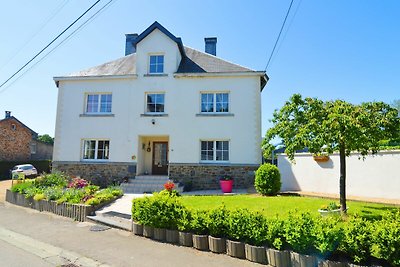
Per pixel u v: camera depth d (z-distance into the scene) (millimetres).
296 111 6613
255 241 4734
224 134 14188
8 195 11719
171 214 5820
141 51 15461
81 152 15273
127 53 18734
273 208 7609
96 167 14914
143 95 15094
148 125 14805
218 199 9430
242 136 14055
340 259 4023
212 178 13953
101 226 7262
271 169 10625
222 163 13992
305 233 4195
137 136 14820
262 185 10523
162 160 15758
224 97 14703
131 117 15016
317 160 11445
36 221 7922
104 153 15273
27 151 31219
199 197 10039
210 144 14500
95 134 15219
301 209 7340
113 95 15398
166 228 5930
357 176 10094
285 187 12719
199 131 14383
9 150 28766
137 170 14672
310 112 6418
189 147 14328
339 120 5621
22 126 30609
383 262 3812
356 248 3861
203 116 14445
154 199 6176
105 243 5754
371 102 6156
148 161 15734
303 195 10406
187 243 5500
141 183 13930
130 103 15133
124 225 7000
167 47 15305
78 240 5992
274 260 4395
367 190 9742
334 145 6117
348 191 10305
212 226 5219
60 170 15102
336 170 10852
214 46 17891
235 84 14484
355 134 5527
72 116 15516
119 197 10875
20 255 5188
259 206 7934
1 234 6609
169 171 14266
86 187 10992
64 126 15484
